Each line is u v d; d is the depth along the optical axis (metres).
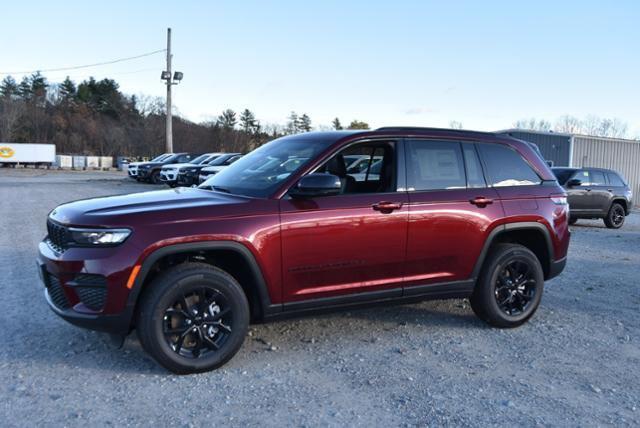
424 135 5.26
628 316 6.06
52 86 99.69
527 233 5.77
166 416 3.58
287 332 5.28
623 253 10.50
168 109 34.28
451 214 5.13
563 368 4.53
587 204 15.88
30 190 22.69
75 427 3.42
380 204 4.80
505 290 5.54
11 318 5.46
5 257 8.40
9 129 78.69
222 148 73.94
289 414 3.64
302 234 4.49
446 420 3.60
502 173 5.62
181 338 4.20
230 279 4.31
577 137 31.92
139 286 4.03
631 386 4.20
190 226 4.15
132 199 4.58
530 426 3.55
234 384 4.09
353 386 4.09
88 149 83.75
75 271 4.02
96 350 4.67
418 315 5.93
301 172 4.64
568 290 7.24
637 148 34.31
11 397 3.79
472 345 5.04
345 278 4.73
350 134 4.96
